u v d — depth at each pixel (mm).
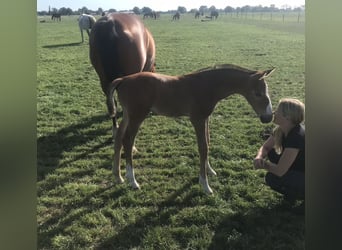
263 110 3621
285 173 3230
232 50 15227
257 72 3539
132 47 4617
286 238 2846
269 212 3217
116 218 3168
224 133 5277
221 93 3658
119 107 6410
